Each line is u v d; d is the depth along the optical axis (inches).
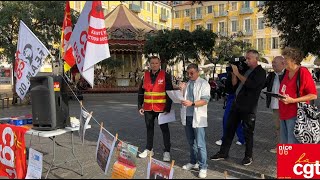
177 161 256.8
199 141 220.1
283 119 205.9
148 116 260.4
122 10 1089.4
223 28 2709.2
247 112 242.8
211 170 234.1
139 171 230.5
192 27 2908.5
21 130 207.6
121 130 386.9
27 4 660.7
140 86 267.7
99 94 1018.7
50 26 686.5
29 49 237.6
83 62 197.2
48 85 209.5
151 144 265.1
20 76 243.8
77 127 221.6
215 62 1302.9
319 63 1658.5
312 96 195.0
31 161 202.1
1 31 625.9
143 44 1019.9
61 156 272.4
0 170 224.1
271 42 2413.9
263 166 243.1
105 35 194.2
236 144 308.5
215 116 497.4
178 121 446.6
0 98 668.7
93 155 274.7
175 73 1728.6
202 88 223.8
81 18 199.0
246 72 249.8
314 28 491.8
